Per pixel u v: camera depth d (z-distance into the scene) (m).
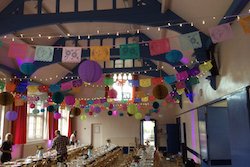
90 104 14.44
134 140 18.06
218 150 8.78
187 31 7.38
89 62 4.63
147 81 9.67
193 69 8.59
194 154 11.44
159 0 7.31
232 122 6.16
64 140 10.18
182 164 13.34
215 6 6.01
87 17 7.38
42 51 5.30
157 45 5.18
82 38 12.18
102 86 18.36
